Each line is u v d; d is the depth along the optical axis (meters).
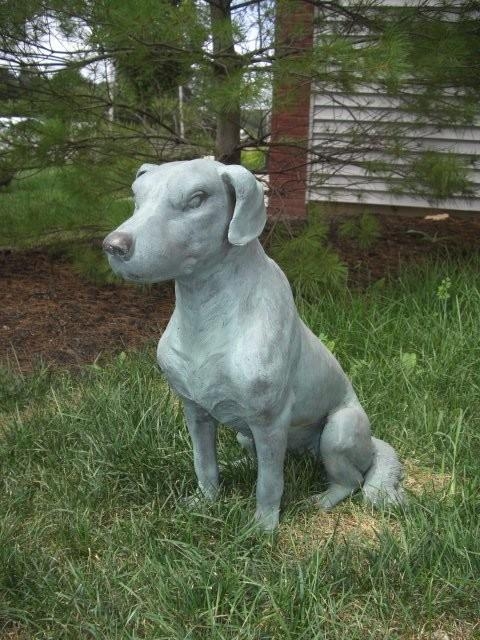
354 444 1.31
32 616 1.07
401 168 2.54
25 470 1.47
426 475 1.51
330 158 2.52
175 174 1.00
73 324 2.33
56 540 1.26
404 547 1.19
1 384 1.86
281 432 1.19
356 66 1.82
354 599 1.12
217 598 1.07
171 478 1.41
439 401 1.76
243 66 1.96
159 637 1.03
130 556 1.21
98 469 1.40
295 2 2.04
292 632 1.03
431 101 2.44
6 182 2.62
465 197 2.70
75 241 2.66
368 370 1.87
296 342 1.19
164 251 0.98
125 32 1.85
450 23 2.23
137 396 1.70
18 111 2.39
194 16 1.91
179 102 2.67
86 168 2.37
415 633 1.07
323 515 1.34
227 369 1.12
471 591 1.12
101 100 2.41
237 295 1.10
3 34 2.09
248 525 1.23
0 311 2.41
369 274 2.59
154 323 2.36
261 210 1.05
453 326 2.10
